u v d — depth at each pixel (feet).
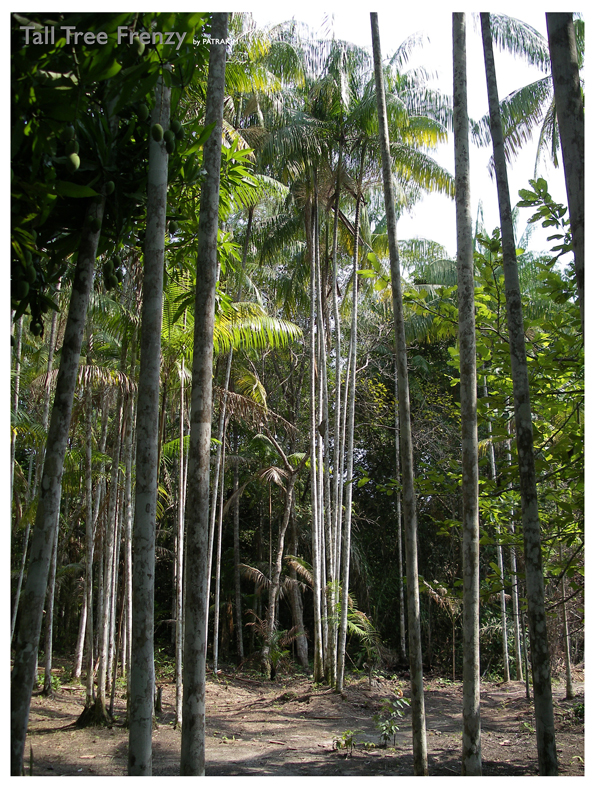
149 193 10.25
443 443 52.60
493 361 18.01
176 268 16.72
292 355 55.98
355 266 37.73
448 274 49.37
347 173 38.47
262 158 35.19
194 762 9.18
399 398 14.94
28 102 8.74
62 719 26.73
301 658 51.96
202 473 10.15
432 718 30.83
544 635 11.84
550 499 18.78
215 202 11.18
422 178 37.11
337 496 39.29
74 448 38.09
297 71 34.63
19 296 9.68
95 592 51.90
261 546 56.95
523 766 20.35
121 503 37.63
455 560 54.54
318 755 22.29
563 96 8.34
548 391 17.02
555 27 8.52
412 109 37.37
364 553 56.90
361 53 35.14
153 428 9.79
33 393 33.71
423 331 47.80
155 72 9.04
